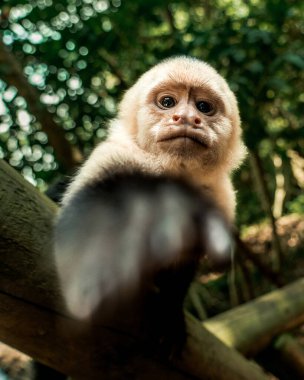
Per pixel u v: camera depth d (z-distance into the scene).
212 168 0.23
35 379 0.26
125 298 0.16
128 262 0.12
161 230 0.12
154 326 0.19
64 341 0.17
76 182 0.18
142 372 0.19
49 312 0.17
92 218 0.13
